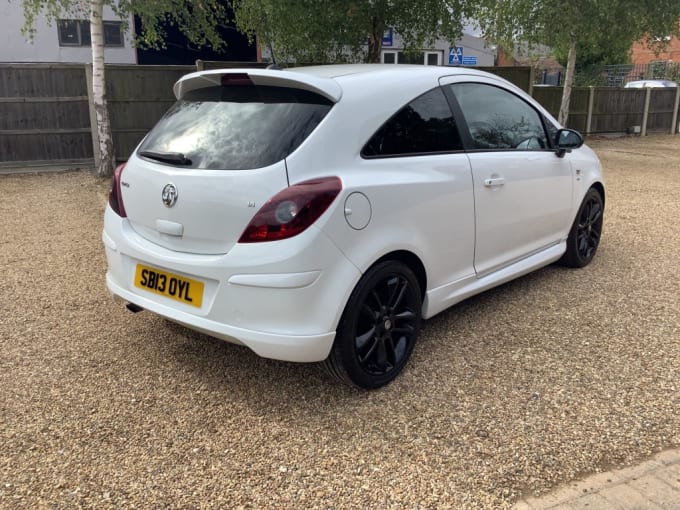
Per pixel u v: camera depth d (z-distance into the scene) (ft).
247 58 59.31
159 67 34.88
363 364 10.15
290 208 8.81
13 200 26.50
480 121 12.69
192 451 8.88
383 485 8.15
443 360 11.64
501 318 13.66
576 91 55.31
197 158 9.79
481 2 33.88
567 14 44.42
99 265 17.51
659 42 52.01
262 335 9.03
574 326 13.23
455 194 11.44
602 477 8.26
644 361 11.59
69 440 9.11
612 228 22.29
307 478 8.30
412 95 11.04
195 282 9.60
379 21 32.17
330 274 9.16
